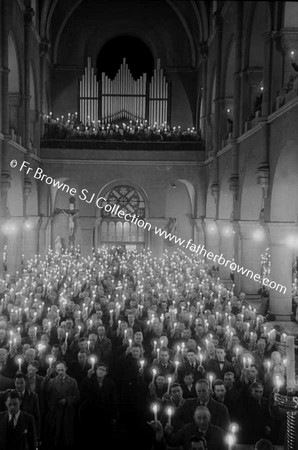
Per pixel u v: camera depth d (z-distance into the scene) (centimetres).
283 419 852
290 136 1848
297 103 1759
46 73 3944
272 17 2075
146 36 4266
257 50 2541
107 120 4219
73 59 4234
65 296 1931
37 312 1658
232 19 2861
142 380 1052
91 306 1844
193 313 1641
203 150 3822
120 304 1828
